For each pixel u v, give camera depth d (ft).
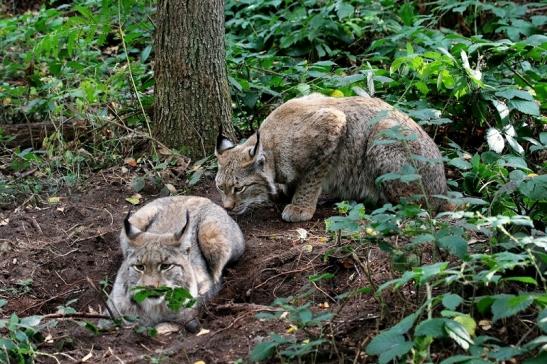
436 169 23.35
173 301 17.63
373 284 16.90
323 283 19.72
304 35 33.06
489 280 14.16
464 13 35.42
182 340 17.54
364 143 24.53
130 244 19.24
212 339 17.07
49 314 18.69
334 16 34.73
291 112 25.14
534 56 27.04
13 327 16.53
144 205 24.43
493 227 16.19
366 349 13.84
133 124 29.37
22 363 16.21
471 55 27.89
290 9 36.45
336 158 24.79
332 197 25.72
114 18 33.88
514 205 18.78
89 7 35.70
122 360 16.52
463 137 27.12
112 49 36.40
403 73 26.94
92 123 28.68
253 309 18.52
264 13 37.24
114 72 32.07
